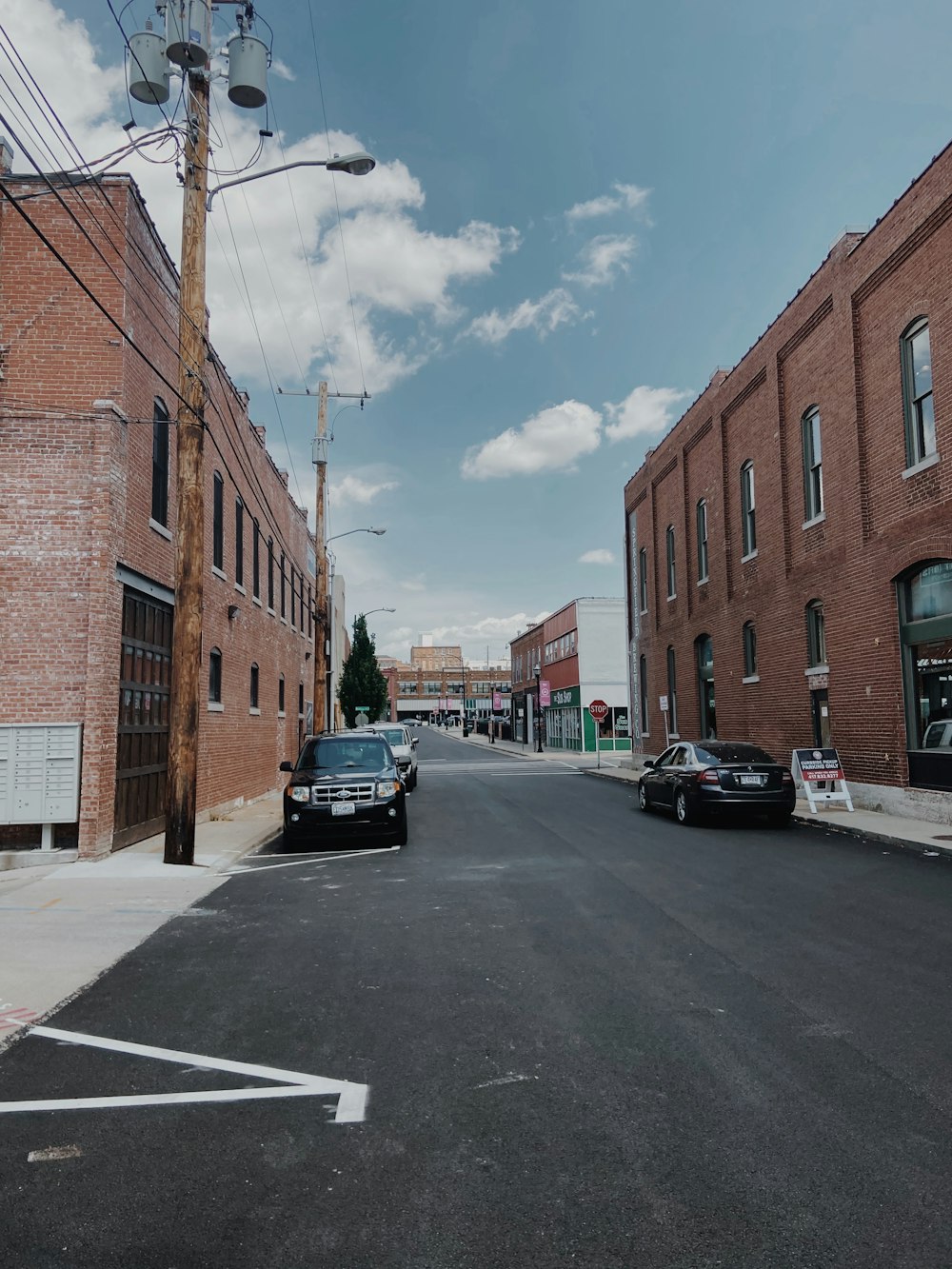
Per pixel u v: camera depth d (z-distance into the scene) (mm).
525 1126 4164
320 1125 4215
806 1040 5219
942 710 15352
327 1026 5598
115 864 11812
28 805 11727
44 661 12102
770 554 22109
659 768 18141
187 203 12133
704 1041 5219
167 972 6906
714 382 26156
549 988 6301
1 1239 3289
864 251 17141
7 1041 5391
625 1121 4191
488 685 151000
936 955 7086
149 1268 3107
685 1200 3494
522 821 17219
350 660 59062
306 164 12086
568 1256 3146
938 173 14773
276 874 11555
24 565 12172
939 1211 3381
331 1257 3162
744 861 11891
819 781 17359
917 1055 4965
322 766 14734
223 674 19766
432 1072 4840
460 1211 3443
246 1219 3412
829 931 7895
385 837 15109
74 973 6879
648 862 11859
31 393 12695
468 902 9312
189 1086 4703
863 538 17375
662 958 7055
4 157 12898
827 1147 3898
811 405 19891
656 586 32844
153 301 14508
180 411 12195
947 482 14742
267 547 25766
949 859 11953
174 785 11914
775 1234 3252
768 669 22250
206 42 11672
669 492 31297
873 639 17062
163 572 15055
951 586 15062
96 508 12305
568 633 56938
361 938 7922
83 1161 3889
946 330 14734
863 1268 3047
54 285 12891
